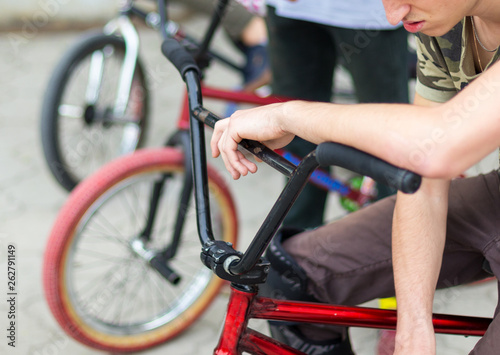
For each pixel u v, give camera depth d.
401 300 1.12
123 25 2.67
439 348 2.12
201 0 2.94
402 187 0.75
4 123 3.66
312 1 1.88
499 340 1.01
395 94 1.99
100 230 2.71
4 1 4.90
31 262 2.56
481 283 2.45
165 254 2.04
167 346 2.16
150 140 3.50
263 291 1.31
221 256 0.97
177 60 1.25
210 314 2.31
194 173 1.08
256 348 1.09
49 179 3.16
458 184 1.25
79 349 2.13
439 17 0.91
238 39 3.15
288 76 2.08
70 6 5.07
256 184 3.16
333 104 0.89
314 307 1.13
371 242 1.25
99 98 2.80
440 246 1.14
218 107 3.59
